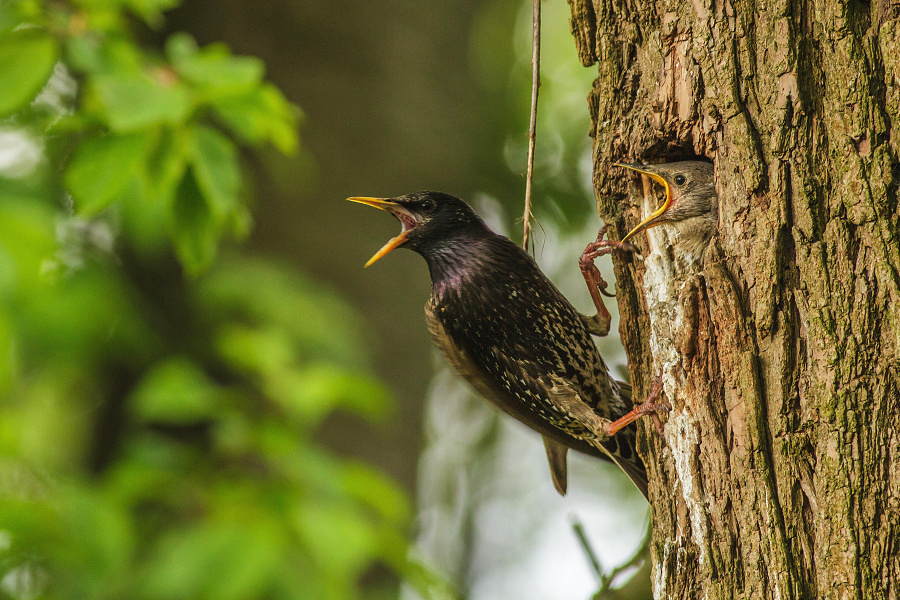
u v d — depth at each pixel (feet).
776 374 15.35
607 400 25.99
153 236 24.21
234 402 25.59
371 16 40.14
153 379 25.16
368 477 24.53
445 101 42.73
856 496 14.32
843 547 14.30
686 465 16.97
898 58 14.65
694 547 16.67
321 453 24.35
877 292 14.57
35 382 31.65
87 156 19.70
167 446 25.00
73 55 19.74
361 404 25.73
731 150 16.28
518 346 25.54
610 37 18.67
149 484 23.77
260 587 21.04
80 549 21.65
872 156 14.73
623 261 19.30
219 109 20.79
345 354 29.94
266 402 27.25
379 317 39.04
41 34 19.97
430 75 41.96
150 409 24.52
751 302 15.85
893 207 14.58
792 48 15.62
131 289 31.30
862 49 14.93
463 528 62.28
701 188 17.95
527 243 19.77
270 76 39.24
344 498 23.26
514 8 53.16
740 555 15.84
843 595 14.24
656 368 18.42
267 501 22.35
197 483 24.08
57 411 35.32
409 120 40.70
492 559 61.77
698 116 17.08
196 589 20.59
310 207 38.32
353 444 37.35
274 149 35.14
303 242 37.91
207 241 21.43
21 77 19.44
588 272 24.67
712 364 16.56
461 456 63.77
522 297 25.18
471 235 25.93
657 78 17.83
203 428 36.32
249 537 21.36
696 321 16.63
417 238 26.04
